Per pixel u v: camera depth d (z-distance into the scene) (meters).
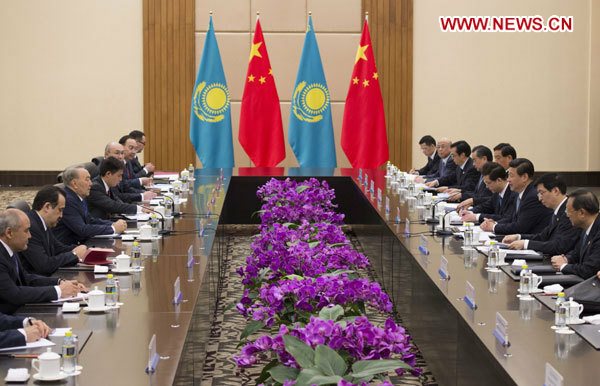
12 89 14.38
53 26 14.27
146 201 8.75
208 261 5.82
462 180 9.91
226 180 10.58
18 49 14.30
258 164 13.08
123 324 4.10
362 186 10.12
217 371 5.70
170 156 14.36
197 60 14.20
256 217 10.91
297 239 5.80
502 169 7.87
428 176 11.02
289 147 14.33
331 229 6.02
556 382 3.12
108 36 14.28
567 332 4.00
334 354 3.05
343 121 13.07
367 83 12.94
